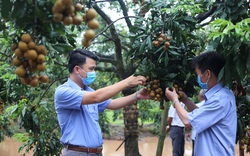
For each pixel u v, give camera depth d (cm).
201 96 365
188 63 246
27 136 451
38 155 427
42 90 437
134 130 446
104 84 656
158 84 238
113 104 280
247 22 184
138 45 254
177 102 224
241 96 277
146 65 245
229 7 226
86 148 245
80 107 249
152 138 1221
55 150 436
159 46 241
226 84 210
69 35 199
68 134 246
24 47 122
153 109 855
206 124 204
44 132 438
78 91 235
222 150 205
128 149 446
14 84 413
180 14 249
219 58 211
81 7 125
